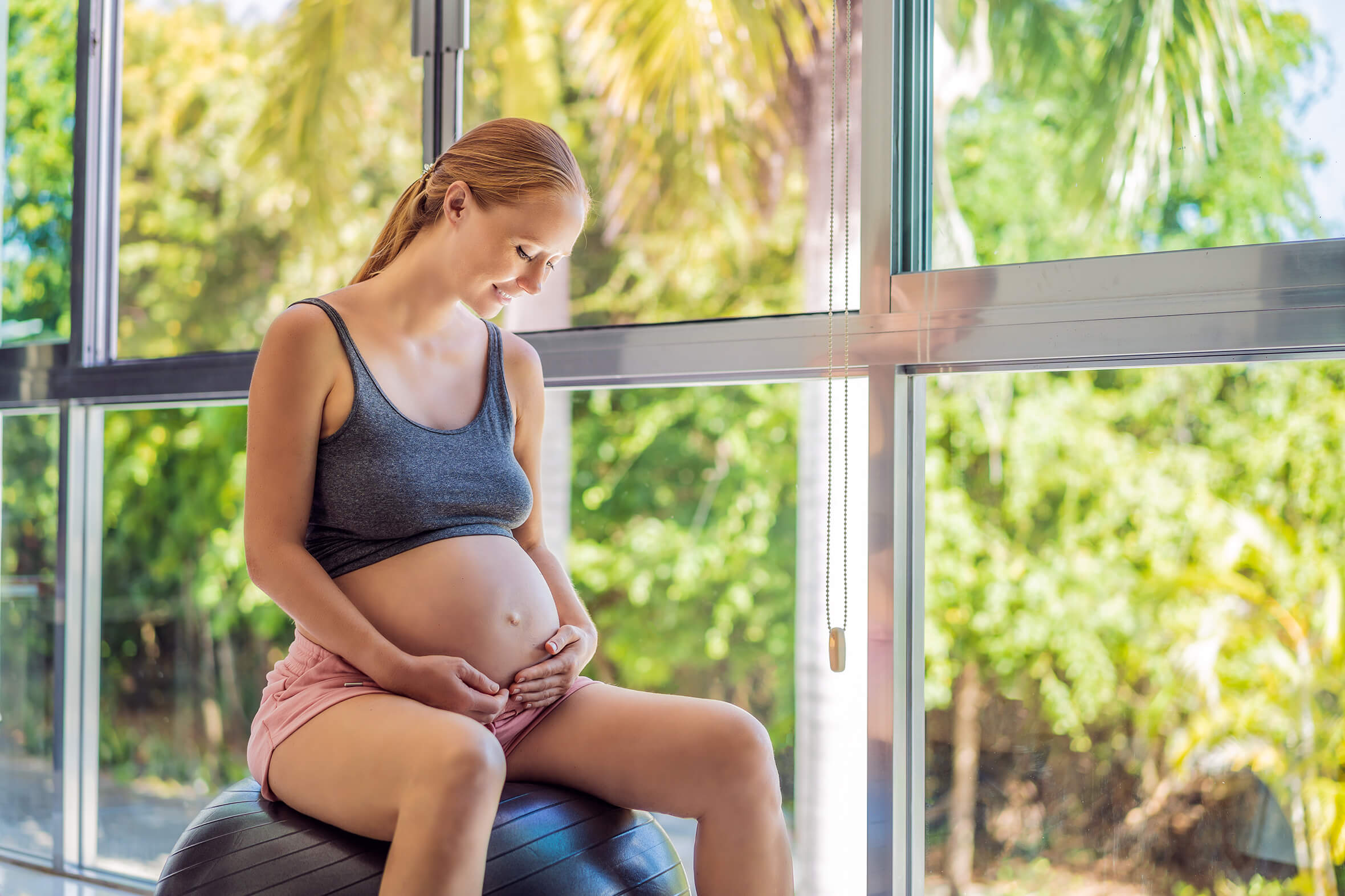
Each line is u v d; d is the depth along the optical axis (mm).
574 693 1338
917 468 1588
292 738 1180
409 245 1394
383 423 1293
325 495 1286
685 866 2109
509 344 1504
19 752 2367
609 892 1156
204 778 3588
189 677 3975
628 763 1244
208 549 4117
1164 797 1610
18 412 2338
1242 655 1587
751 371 1634
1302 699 1543
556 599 1460
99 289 2215
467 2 1948
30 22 2385
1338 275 1273
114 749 3467
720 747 1218
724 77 3279
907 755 1565
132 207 4062
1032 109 1629
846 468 1573
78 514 2217
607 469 4371
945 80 1665
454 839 1011
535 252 1321
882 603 1529
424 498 1288
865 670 1779
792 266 3453
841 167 2271
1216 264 1338
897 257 1570
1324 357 1350
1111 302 1395
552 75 3553
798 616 3172
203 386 2041
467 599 1256
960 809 1723
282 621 3977
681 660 4242
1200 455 1619
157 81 3910
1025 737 1711
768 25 3139
